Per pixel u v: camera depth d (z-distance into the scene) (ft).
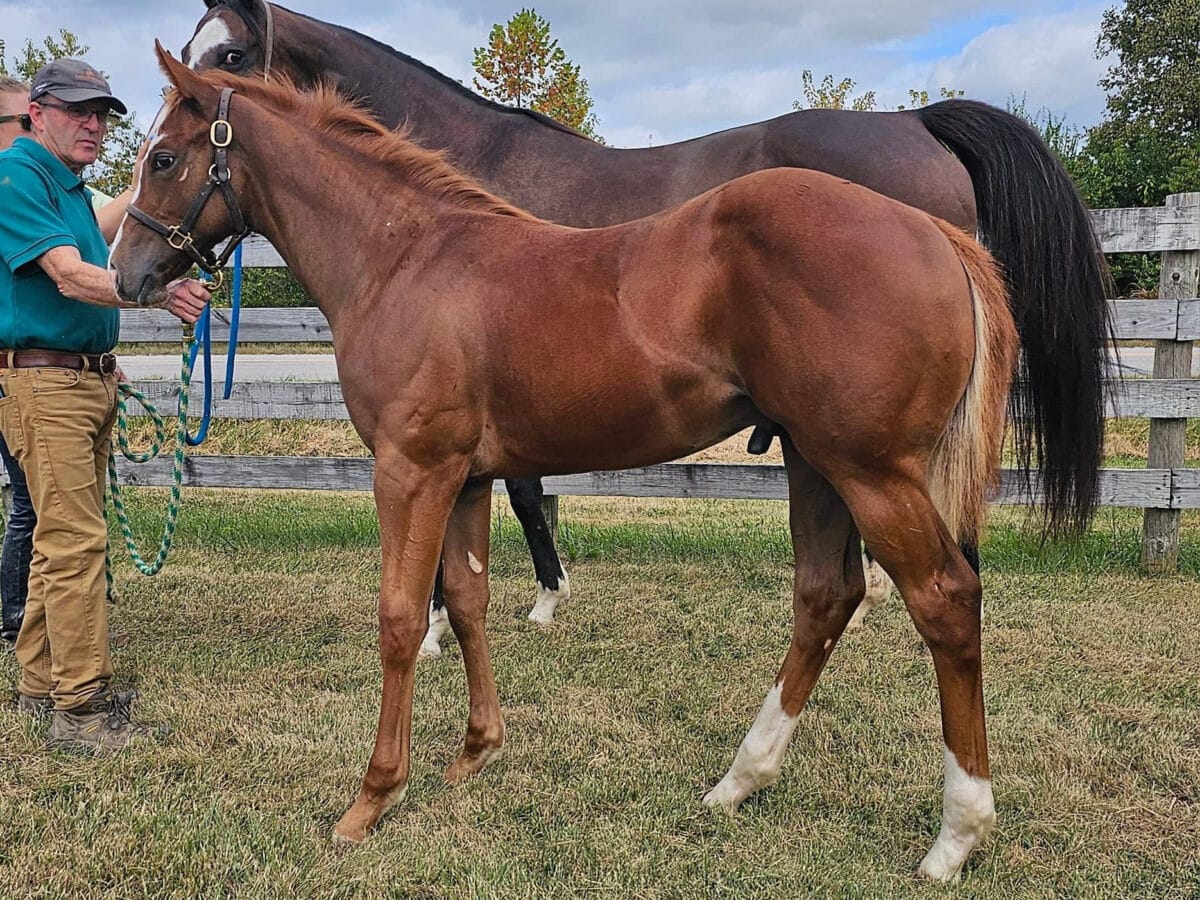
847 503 6.32
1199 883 6.51
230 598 13.61
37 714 9.41
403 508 7.09
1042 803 7.50
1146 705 9.39
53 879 6.65
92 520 8.92
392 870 6.74
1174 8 71.20
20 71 65.51
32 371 8.45
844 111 10.39
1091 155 61.93
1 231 8.14
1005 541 15.62
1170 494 13.70
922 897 6.36
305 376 31.65
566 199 10.77
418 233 7.38
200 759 8.45
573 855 6.95
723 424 6.80
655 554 16.20
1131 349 34.71
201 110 7.70
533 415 6.86
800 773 8.15
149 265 7.86
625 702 9.82
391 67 11.82
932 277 6.01
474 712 8.16
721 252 6.28
